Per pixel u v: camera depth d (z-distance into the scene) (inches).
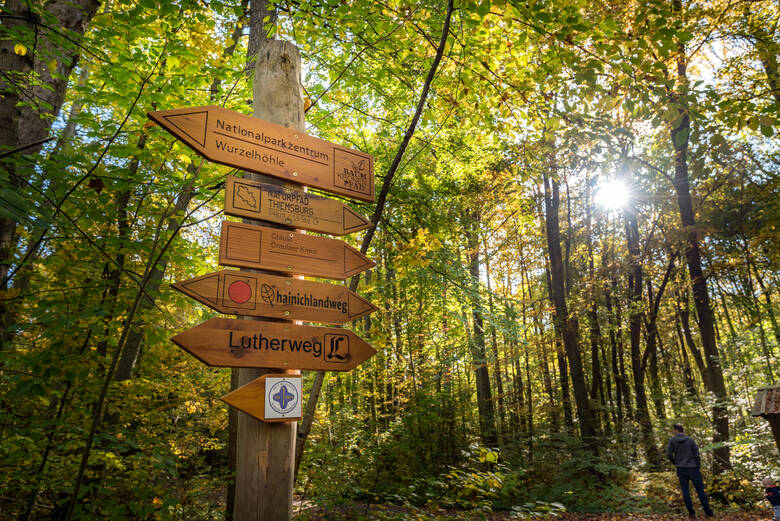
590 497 383.9
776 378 493.0
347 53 232.7
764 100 295.7
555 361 711.7
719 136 141.0
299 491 262.7
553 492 390.0
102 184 154.9
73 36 138.6
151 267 125.2
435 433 435.2
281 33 224.5
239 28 313.4
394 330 505.4
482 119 223.0
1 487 163.0
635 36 150.1
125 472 185.0
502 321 344.2
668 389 605.0
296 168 102.7
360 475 291.1
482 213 547.5
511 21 166.9
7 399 154.4
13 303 149.2
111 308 172.9
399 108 284.7
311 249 101.2
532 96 196.9
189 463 233.9
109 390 183.5
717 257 514.3
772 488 268.2
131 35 149.9
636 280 641.0
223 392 302.2
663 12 140.9
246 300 91.4
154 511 168.1
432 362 509.7
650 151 569.6
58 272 168.2
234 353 88.2
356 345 102.6
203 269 231.1
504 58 203.3
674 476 421.1
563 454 477.7
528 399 709.9
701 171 146.9
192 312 237.1
